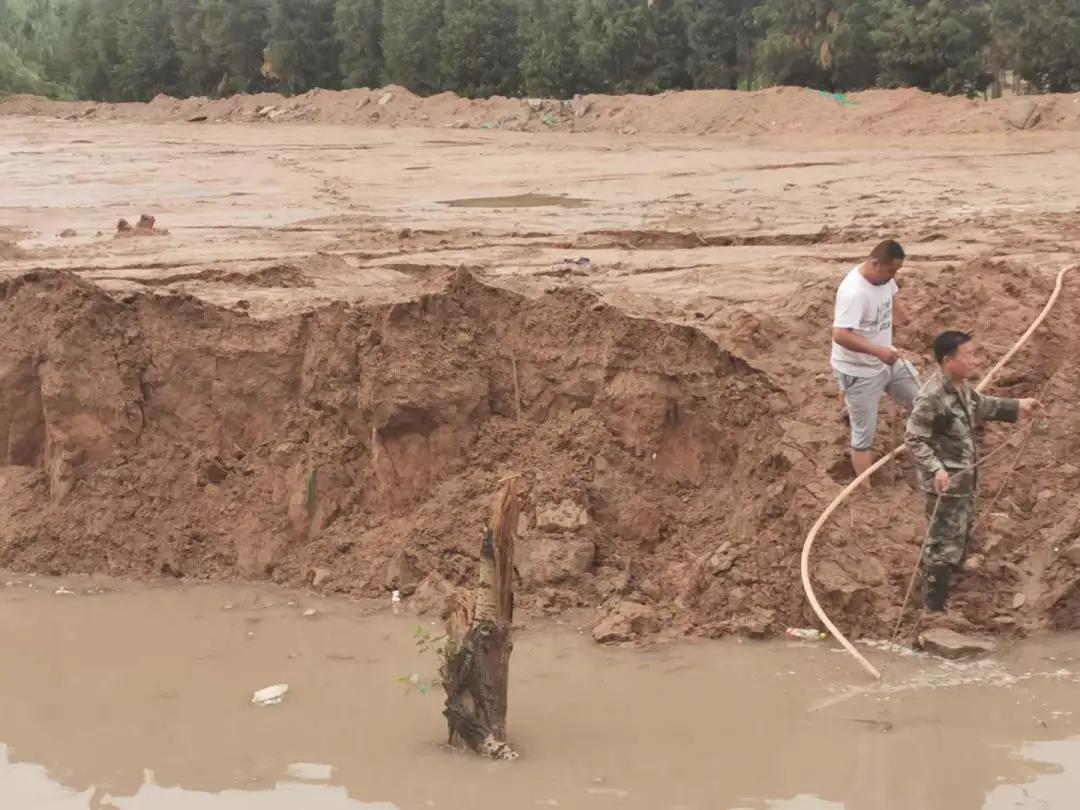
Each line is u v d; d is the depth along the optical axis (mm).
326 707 7512
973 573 8297
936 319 9844
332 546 9750
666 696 7438
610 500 9430
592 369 9844
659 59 43188
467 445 9938
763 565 8594
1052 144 27547
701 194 21844
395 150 34781
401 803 6320
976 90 36312
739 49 41906
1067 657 7734
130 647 8586
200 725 7336
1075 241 13141
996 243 13297
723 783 6406
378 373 9867
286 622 8938
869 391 8469
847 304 8383
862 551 8367
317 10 54250
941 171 23266
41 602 9516
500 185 25188
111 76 62250
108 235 18328
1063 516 8500
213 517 10164
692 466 9508
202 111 51688
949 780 6336
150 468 10469
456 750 6867
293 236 17344
